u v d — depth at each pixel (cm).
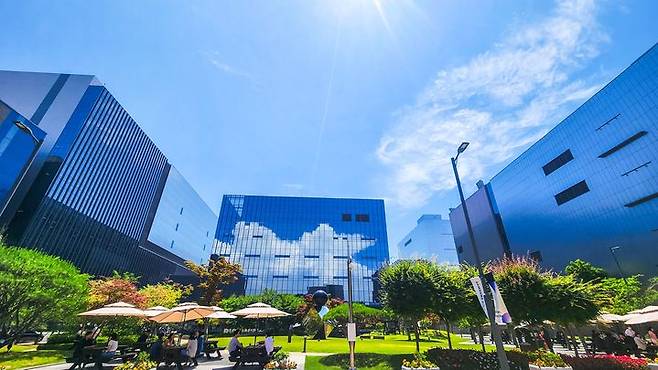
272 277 8481
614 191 5431
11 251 1795
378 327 4159
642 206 4994
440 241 17050
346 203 9812
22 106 6216
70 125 6100
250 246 8825
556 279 1606
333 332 3500
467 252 9844
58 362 1579
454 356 1487
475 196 9650
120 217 7525
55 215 5578
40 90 6462
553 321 1548
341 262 8838
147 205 8856
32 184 5416
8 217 4944
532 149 7438
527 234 7444
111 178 7144
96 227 6662
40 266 1764
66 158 5800
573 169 6294
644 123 4950
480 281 1140
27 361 1512
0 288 1606
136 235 8281
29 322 1780
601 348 1934
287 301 4766
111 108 7081
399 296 1641
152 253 9188
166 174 10175
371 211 9781
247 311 1777
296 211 9500
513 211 7975
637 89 5059
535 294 1524
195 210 12650
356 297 8325
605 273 4572
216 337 3641
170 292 3584
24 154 4412
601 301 1542
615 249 5347
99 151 6706
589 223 5878
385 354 1572
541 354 1388
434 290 1608
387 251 9175
